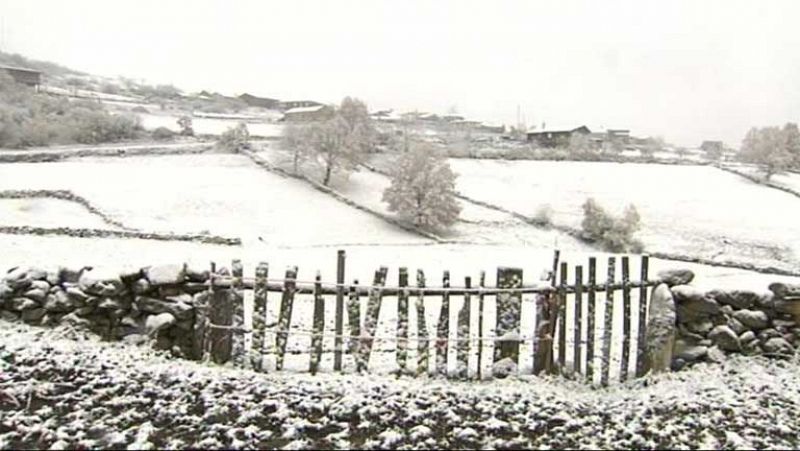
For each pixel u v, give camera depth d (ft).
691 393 23.90
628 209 139.54
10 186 128.88
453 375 25.79
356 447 18.17
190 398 20.93
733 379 25.77
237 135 196.95
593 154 232.73
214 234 105.40
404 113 357.82
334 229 129.59
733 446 18.99
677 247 134.21
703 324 28.40
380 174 184.55
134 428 18.57
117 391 21.17
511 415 20.90
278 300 46.01
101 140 208.85
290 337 32.53
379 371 26.02
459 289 26.30
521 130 343.05
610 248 133.80
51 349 24.56
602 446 18.78
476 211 154.20
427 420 20.08
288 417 19.76
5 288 27.63
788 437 19.97
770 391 24.25
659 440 19.31
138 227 108.47
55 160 166.40
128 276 26.99
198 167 170.81
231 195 144.36
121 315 27.07
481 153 221.25
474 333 39.27
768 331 28.68
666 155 254.27
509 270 26.71
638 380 26.58
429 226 138.10
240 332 26.16
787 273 111.45
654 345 27.55
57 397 20.51
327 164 170.40
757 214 159.74
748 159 228.22
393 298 48.98
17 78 289.33
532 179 192.24
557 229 143.74
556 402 22.13
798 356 28.19
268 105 434.30
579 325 26.45
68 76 405.18
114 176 151.02
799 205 171.22
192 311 26.81
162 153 183.01
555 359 28.09
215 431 18.57
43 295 27.45
